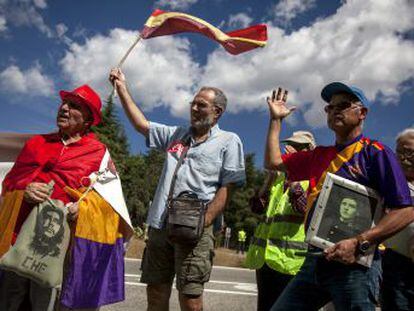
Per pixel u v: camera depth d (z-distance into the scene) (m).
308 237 2.94
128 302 7.06
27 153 3.71
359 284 2.84
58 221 3.37
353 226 2.90
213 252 4.02
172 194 4.04
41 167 3.62
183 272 3.86
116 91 4.48
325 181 2.97
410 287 3.51
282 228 4.32
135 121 4.47
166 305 4.14
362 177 2.98
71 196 3.58
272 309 3.19
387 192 2.89
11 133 4.66
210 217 3.91
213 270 14.80
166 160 4.21
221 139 4.12
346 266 2.88
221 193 4.01
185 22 4.72
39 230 3.32
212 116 4.11
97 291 3.51
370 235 2.80
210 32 4.73
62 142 3.78
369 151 3.01
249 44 4.66
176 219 3.73
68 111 3.75
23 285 3.45
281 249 4.29
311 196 3.14
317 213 2.94
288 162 3.47
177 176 4.06
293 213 4.31
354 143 3.08
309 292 3.08
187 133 4.29
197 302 3.87
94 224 3.57
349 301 2.84
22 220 3.51
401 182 2.88
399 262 3.55
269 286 4.42
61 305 3.46
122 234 3.79
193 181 4.00
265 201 4.75
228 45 4.72
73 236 3.53
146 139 4.49
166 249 4.07
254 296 9.05
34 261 3.26
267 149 3.54
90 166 3.72
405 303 3.50
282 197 4.42
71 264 3.45
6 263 3.22
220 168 4.07
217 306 7.65
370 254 2.83
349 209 2.92
